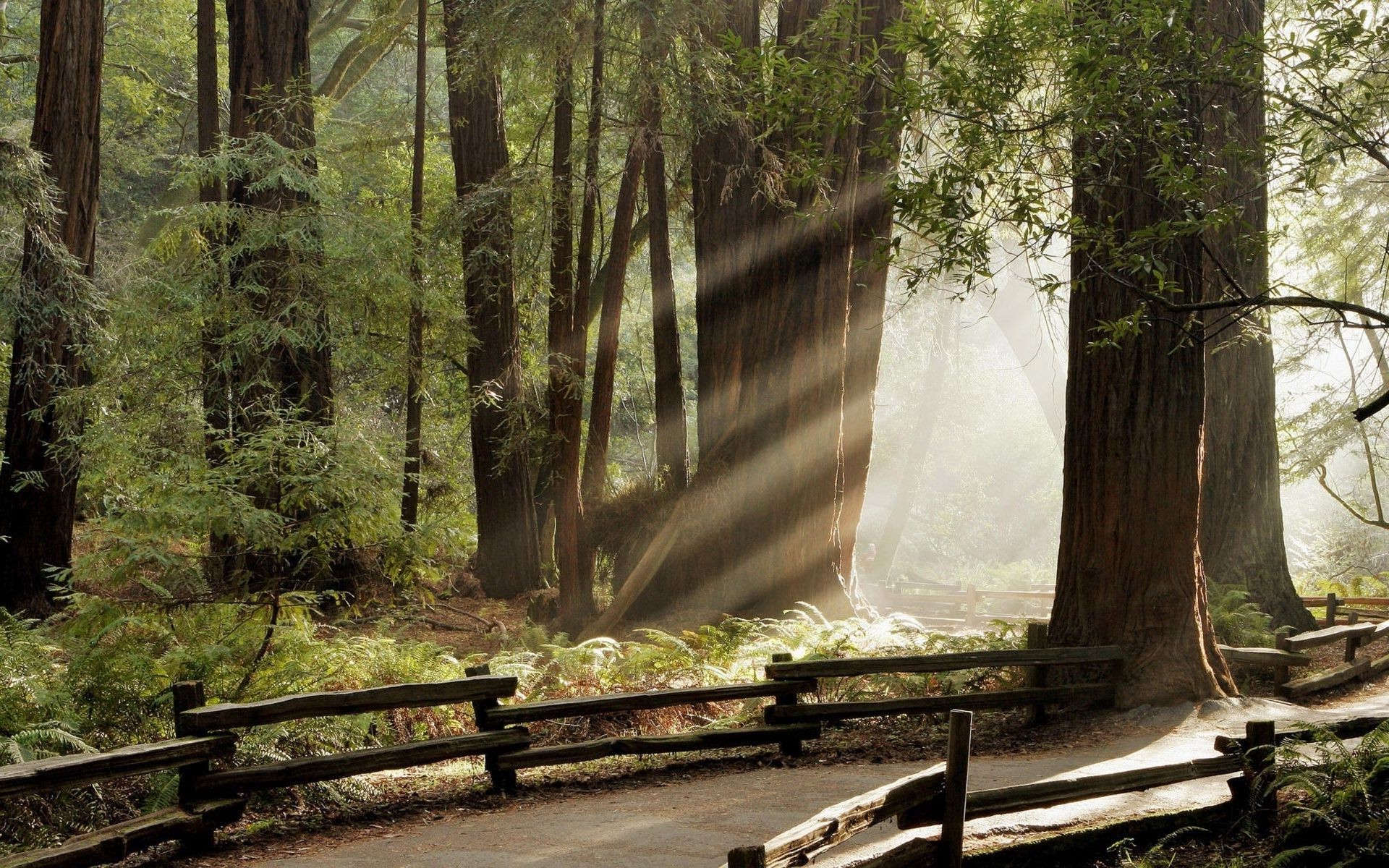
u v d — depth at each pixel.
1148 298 7.57
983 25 7.79
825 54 8.38
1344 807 6.62
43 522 16.33
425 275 18.61
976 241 7.52
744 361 16.44
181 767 6.85
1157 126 7.79
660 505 16.75
